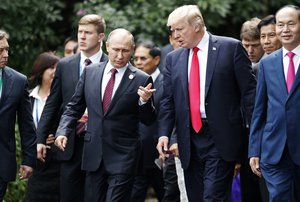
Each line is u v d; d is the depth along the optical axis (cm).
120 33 1464
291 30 1357
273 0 2361
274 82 1375
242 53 1430
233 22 2350
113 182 1450
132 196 1700
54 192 1681
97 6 2245
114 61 1462
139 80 1470
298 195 1405
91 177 1478
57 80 1595
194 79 1433
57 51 2284
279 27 1369
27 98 1481
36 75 1711
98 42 1579
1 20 2189
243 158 1470
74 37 1912
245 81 1422
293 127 1359
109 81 1474
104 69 1487
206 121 1427
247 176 1549
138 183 1703
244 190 1566
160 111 1480
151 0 2284
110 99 1468
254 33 1595
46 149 1628
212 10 2231
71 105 1505
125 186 1452
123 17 2202
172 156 1631
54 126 1627
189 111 1435
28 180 1702
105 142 1462
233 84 1432
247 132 1471
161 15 2242
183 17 1420
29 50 2244
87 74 1497
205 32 1442
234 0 2303
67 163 1568
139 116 1471
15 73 1470
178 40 1429
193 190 1468
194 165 1457
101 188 1477
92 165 1468
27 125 1484
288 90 1368
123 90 1464
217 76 1423
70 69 1584
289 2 2370
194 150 1445
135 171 1467
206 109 1424
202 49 1436
